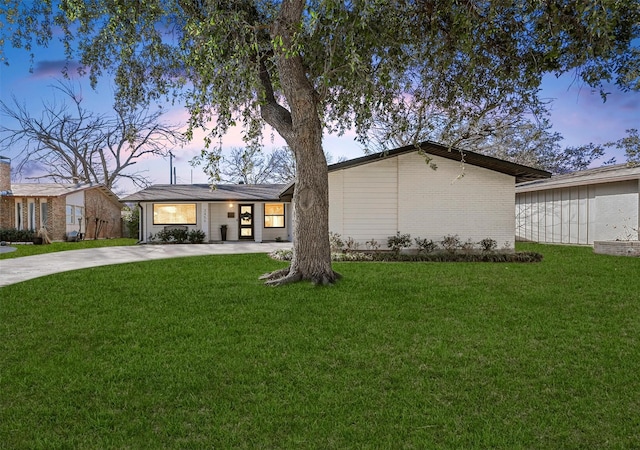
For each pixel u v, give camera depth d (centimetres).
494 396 295
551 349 392
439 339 422
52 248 1562
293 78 745
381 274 853
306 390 304
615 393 299
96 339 424
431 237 1293
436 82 805
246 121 919
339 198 1286
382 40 664
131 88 932
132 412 271
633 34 570
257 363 356
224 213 1986
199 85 792
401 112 882
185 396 294
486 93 790
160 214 1902
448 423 256
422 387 309
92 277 800
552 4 538
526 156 2450
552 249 1512
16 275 827
